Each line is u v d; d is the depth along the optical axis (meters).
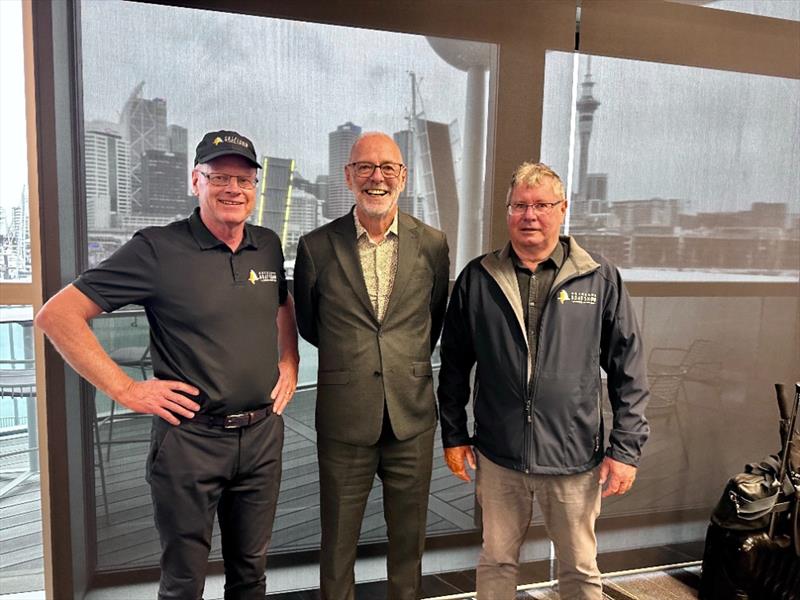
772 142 2.34
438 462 2.19
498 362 1.61
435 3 1.98
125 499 1.91
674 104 2.23
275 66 1.88
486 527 1.69
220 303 1.46
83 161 1.78
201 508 1.46
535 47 2.08
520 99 2.09
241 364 1.47
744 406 2.43
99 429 1.88
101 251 1.82
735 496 2.01
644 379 1.61
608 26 2.13
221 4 1.82
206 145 1.45
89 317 1.43
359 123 1.97
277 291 1.58
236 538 1.57
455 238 2.09
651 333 2.30
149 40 1.79
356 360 1.62
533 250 1.58
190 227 1.49
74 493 1.84
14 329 2.46
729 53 2.26
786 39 2.32
